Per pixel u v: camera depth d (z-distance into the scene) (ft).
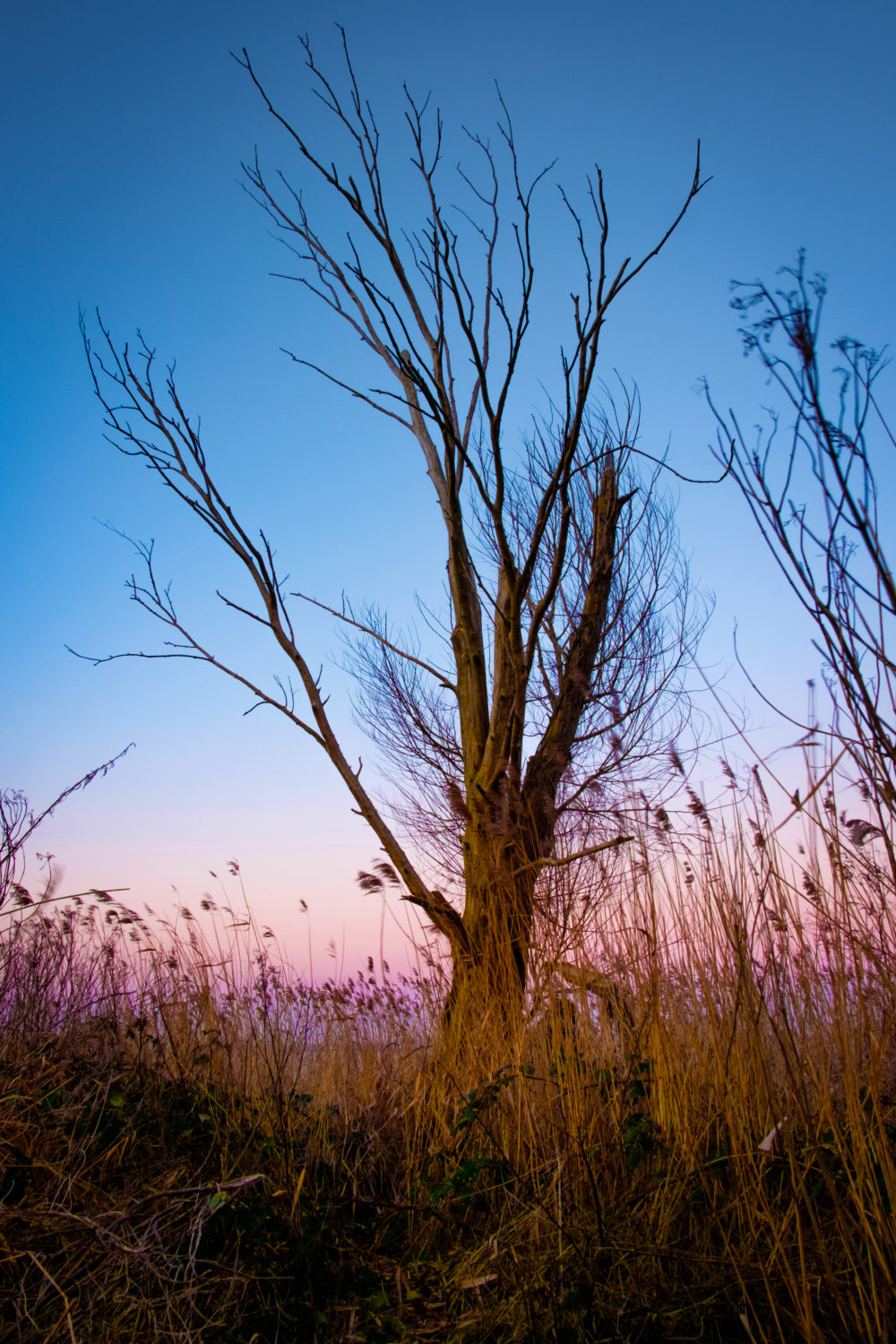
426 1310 8.15
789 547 6.57
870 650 6.45
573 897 13.42
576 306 15.64
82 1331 7.14
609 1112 11.25
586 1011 12.62
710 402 6.77
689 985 11.10
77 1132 10.18
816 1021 8.94
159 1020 15.16
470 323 15.47
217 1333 7.66
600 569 19.08
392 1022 16.53
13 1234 8.20
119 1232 8.17
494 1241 8.80
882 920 7.97
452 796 17.89
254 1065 14.47
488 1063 13.17
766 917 9.46
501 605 20.03
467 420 19.95
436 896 16.58
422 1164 11.68
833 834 8.22
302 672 18.01
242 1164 10.97
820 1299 7.30
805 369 6.18
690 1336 7.59
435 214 15.90
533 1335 7.75
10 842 15.71
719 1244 8.95
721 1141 10.12
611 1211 9.29
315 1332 7.95
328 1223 9.73
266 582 18.20
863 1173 7.50
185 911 16.93
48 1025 14.11
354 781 17.43
